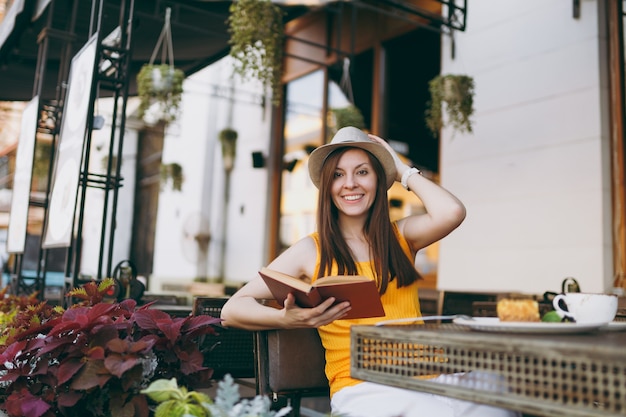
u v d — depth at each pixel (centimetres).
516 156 488
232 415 106
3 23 466
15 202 430
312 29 769
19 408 134
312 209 764
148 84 461
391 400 129
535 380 82
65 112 320
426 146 604
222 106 919
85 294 176
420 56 620
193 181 950
